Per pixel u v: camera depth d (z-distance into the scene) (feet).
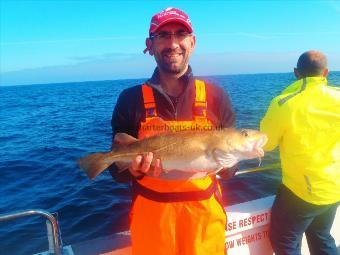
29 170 30.09
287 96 9.67
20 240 16.38
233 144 7.35
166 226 7.30
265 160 25.81
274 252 10.65
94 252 8.97
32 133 57.47
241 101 87.04
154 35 7.77
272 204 11.07
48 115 92.43
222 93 8.17
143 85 8.04
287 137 9.62
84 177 26.37
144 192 7.48
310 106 9.24
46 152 38.83
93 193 22.41
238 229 10.44
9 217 7.50
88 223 18.16
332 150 9.30
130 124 8.03
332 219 10.20
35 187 24.86
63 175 27.61
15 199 22.47
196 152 7.28
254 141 7.52
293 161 9.59
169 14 7.66
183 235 7.41
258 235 10.85
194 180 7.43
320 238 10.45
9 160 34.83
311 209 9.59
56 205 20.89
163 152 7.36
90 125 63.72
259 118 52.44
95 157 7.91
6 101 173.58
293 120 9.37
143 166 7.21
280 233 10.16
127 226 17.62
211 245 7.50
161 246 7.34
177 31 7.69
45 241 16.21
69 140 47.24
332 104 9.18
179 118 7.77
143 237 7.45
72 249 9.10
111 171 8.21
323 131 9.19
